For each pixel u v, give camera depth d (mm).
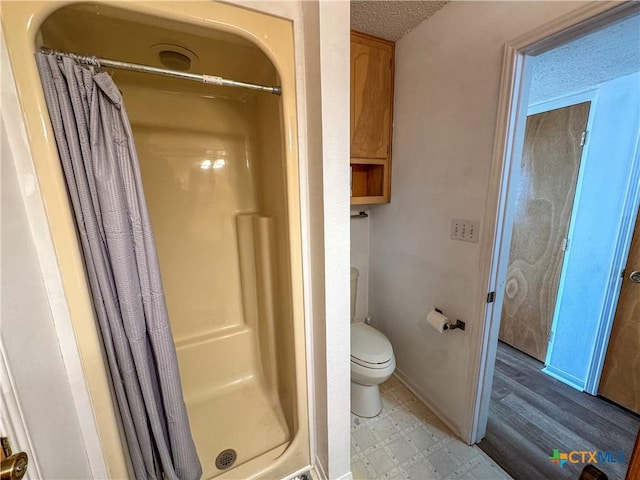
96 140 713
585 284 1766
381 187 1787
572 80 1596
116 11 693
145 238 832
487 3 1097
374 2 1252
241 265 1660
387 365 1485
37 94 623
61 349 719
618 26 1071
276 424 1400
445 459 1333
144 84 1313
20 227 604
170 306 1534
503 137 1089
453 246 1385
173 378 937
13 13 589
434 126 1417
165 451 948
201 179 1539
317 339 1063
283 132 943
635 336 1557
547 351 2021
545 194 1957
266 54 866
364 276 2158
